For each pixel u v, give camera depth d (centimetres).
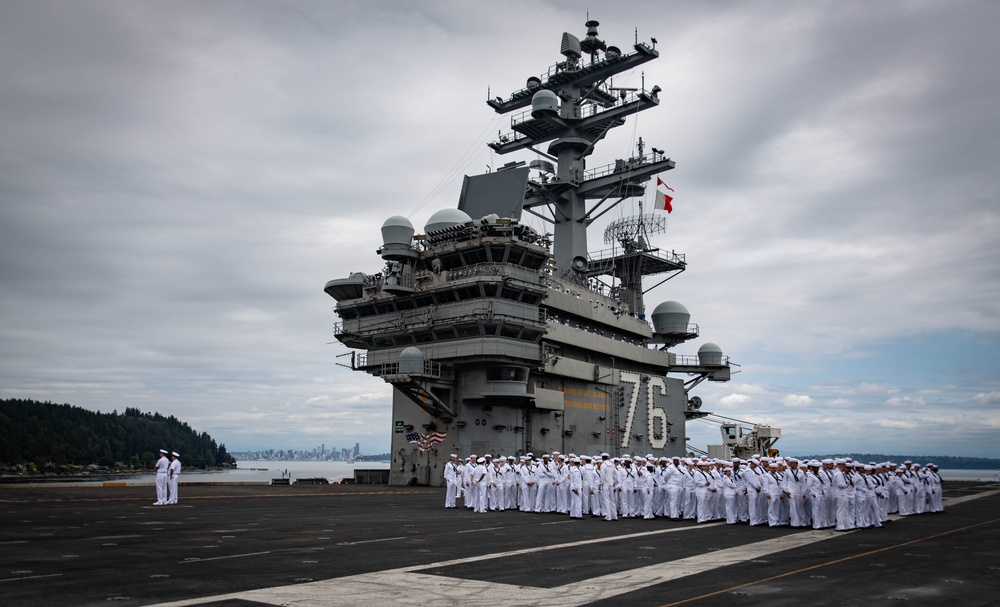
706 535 2417
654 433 6900
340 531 2358
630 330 6900
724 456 7075
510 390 5228
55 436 17600
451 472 3603
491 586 1386
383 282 5712
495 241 5184
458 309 5291
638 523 2884
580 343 6041
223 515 2950
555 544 2083
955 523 3002
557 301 5862
